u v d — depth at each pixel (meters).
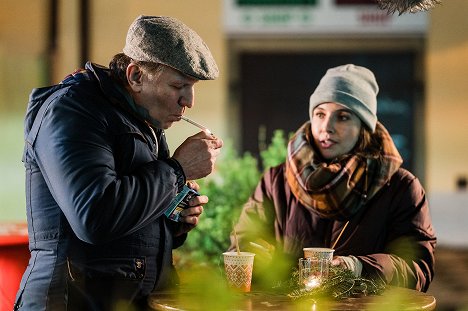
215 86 10.56
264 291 3.71
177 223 3.78
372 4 10.64
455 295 7.95
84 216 3.25
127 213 3.31
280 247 4.29
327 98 4.23
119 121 3.51
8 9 9.53
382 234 4.18
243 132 10.87
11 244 4.77
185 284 3.57
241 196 5.54
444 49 10.62
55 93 3.52
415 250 4.05
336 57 10.79
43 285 3.43
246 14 10.57
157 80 3.53
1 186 9.51
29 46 9.55
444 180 10.77
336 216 4.17
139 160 3.54
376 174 4.18
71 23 9.62
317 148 4.34
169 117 3.62
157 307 3.34
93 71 3.58
